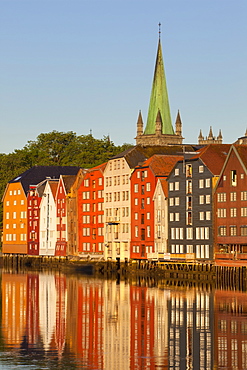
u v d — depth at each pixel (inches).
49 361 3009.4
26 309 4370.1
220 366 2933.1
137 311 4215.1
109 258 7849.4
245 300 4645.7
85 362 2997.0
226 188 6122.1
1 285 5974.4
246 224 5920.3
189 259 6343.5
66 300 4795.8
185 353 3117.6
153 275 6835.6
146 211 7224.4
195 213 6466.5
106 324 3786.9
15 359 3043.8
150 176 7155.5
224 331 3553.2
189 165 6569.9
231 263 5733.3
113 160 7869.1
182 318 3937.0
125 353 3134.8
